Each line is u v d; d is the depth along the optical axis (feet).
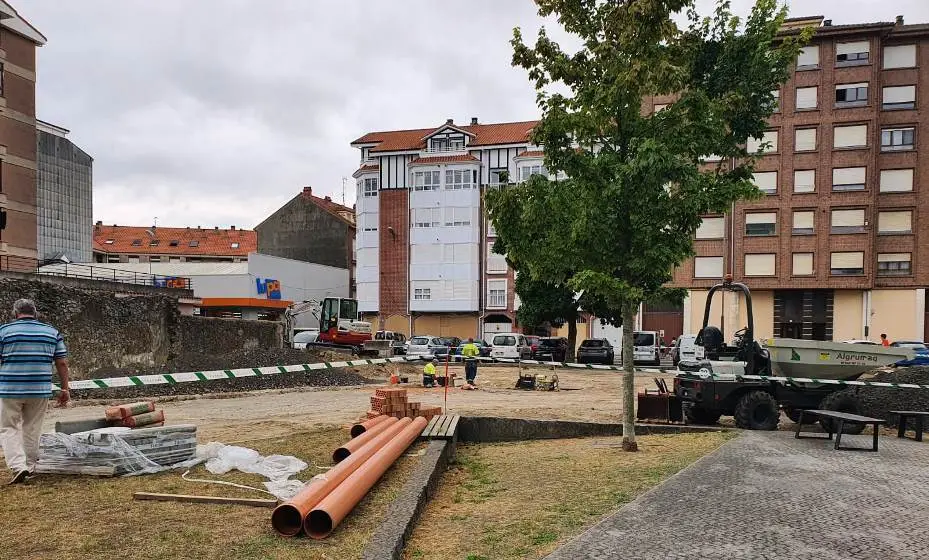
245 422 40.88
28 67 115.34
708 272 144.36
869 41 136.67
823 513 18.54
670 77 27.96
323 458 27.37
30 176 115.03
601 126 29.63
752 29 45.85
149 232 281.95
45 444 23.03
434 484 23.50
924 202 136.67
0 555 14.97
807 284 138.31
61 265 138.82
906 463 26.18
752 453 27.71
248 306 159.43
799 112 139.74
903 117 138.31
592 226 28.37
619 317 106.01
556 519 18.61
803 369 37.83
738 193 28.68
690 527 17.22
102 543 15.85
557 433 37.78
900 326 136.05
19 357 21.94
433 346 111.04
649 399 40.06
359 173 179.01
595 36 30.60
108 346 73.87
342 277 208.74
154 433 24.34
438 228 170.19
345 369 81.71
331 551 15.48
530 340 115.03
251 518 18.12
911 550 15.60
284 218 221.05
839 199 137.28
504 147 168.96
